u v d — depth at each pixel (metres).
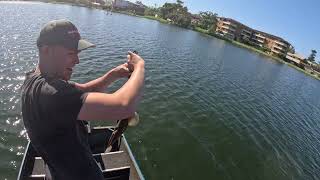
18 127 12.42
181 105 19.27
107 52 30.52
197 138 15.23
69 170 2.22
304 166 16.62
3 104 14.05
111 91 18.67
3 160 10.39
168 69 29.84
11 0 82.38
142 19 119.00
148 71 26.88
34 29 36.38
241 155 15.06
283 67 92.19
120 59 27.97
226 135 16.73
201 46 65.44
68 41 2.06
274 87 40.38
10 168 10.10
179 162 12.68
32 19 46.62
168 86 23.05
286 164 15.88
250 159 14.98
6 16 44.56
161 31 77.56
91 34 42.03
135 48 37.53
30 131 2.07
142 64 2.38
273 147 17.41
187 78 27.89
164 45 48.12
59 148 2.09
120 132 3.19
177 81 25.52
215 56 53.69
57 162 2.19
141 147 13.08
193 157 13.34
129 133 13.96
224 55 61.38
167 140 14.21
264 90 35.16
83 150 2.28
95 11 105.94
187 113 18.17
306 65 135.75
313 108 35.31
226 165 13.58
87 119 1.93
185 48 52.09
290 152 17.77
